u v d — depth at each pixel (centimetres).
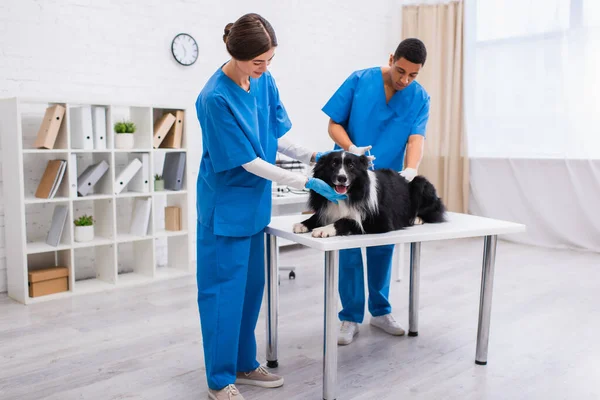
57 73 352
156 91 402
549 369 220
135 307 305
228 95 166
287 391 199
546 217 494
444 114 539
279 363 227
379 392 198
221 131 165
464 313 295
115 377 211
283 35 479
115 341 251
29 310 299
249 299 196
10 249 321
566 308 304
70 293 328
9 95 334
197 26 420
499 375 214
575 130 472
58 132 327
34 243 336
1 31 327
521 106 501
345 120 250
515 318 287
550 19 475
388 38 582
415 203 211
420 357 232
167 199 403
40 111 347
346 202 185
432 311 300
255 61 157
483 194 534
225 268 179
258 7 457
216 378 185
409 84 238
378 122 239
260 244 194
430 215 215
